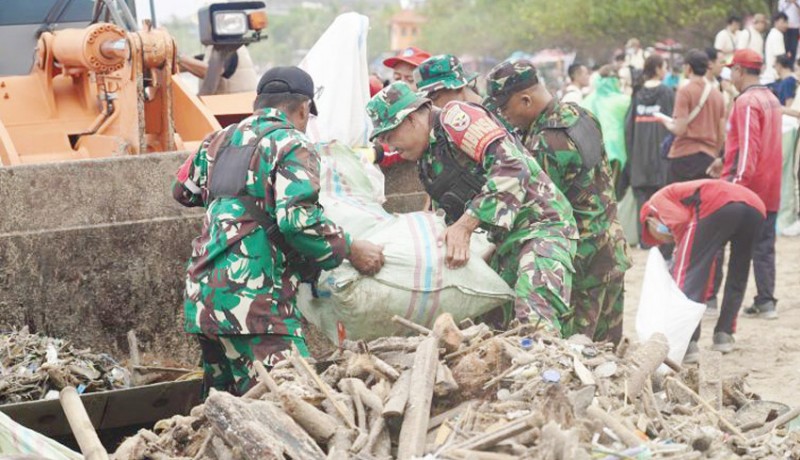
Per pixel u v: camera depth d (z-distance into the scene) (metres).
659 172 11.68
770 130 8.62
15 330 5.36
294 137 4.82
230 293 4.77
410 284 5.02
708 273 7.50
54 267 5.42
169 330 5.62
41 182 5.39
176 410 4.99
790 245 11.66
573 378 3.85
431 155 5.33
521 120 5.85
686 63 11.75
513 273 5.32
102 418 4.82
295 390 3.76
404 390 3.72
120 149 5.88
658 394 4.09
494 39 46.56
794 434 3.80
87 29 6.00
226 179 4.87
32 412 4.62
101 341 5.50
